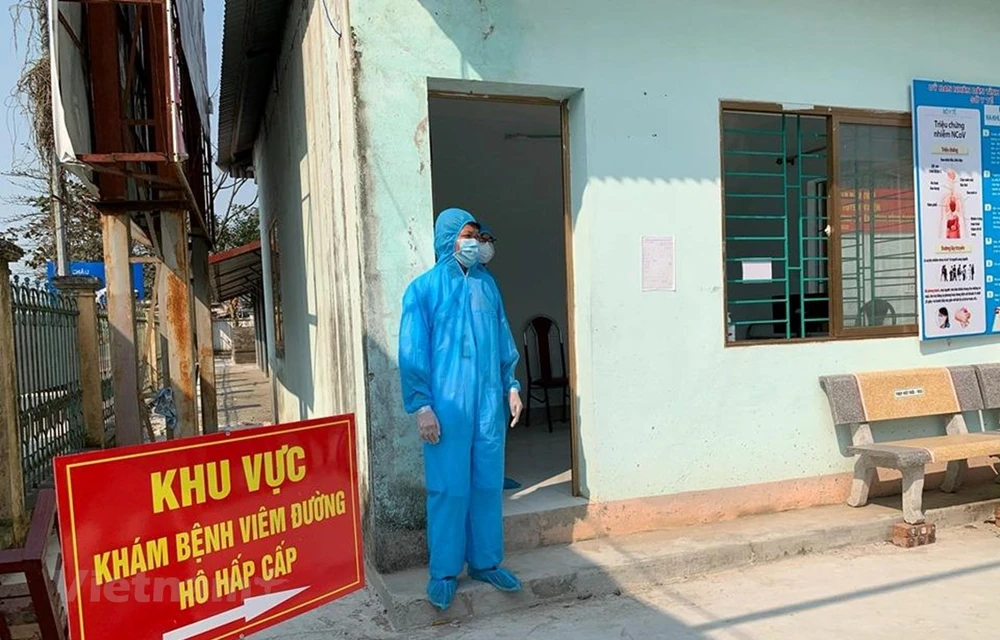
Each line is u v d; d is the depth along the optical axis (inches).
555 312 306.0
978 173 212.5
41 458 237.9
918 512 179.6
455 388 137.4
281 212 342.0
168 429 286.5
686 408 179.3
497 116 248.1
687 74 178.1
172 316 251.4
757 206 260.4
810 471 193.3
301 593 103.0
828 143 197.6
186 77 263.6
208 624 92.7
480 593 144.0
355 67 151.3
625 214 172.7
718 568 164.9
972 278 211.8
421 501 157.2
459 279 142.3
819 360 193.5
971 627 135.1
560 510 167.9
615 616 143.3
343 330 184.9
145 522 87.0
